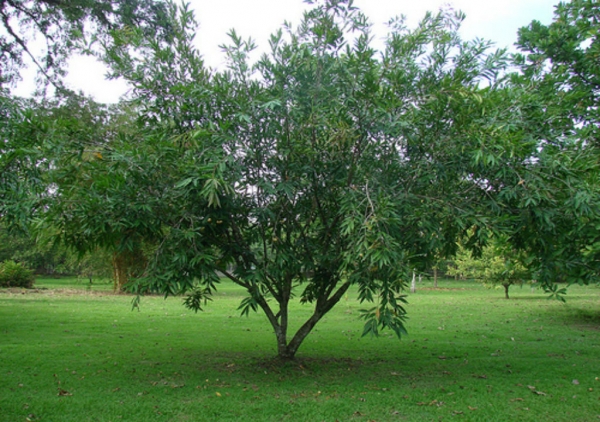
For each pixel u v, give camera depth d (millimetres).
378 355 8711
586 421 5156
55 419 5000
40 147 5555
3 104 5941
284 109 5746
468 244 6301
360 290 5273
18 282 27344
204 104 6078
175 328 11781
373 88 5535
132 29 6566
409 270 5043
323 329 11938
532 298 23359
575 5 10234
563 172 5582
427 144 5828
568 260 6191
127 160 5281
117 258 24562
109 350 8797
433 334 11367
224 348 9195
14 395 5777
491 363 8070
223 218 5754
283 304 7676
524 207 5703
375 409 5469
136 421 4988
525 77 7438
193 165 5148
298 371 7219
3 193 5508
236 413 5273
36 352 8414
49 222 5543
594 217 5496
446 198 5773
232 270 6711
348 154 5941
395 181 6012
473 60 6402
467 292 28875
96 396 5805
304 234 6527
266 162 5996
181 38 6602
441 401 5801
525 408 5559
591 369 7625
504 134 5176
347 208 5254
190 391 6094
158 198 5414
